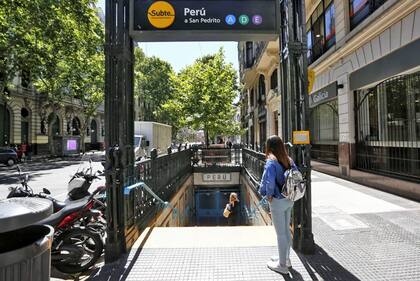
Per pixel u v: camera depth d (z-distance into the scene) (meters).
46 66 20.25
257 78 26.94
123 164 4.61
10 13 15.34
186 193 13.55
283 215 3.95
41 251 2.17
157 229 5.84
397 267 4.00
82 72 29.89
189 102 23.53
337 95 12.38
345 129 11.62
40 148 38.72
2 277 1.94
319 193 8.76
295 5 4.86
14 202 2.35
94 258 4.40
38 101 38.00
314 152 16.45
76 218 4.66
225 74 23.78
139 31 4.76
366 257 4.34
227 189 16.27
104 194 5.40
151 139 25.86
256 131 29.02
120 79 4.60
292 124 4.75
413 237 5.06
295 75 4.77
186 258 4.41
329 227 5.68
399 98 8.95
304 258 4.36
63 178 16.17
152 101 58.84
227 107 23.88
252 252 4.60
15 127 34.62
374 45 9.50
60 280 4.18
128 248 4.76
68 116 45.59
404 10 7.79
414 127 8.30
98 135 56.97
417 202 7.39
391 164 9.30
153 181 7.16
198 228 5.92
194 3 4.79
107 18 4.54
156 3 4.78
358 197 8.12
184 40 5.06
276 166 3.95
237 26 4.80
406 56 7.97
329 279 3.73
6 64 20.66
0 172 19.91
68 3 15.28
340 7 11.91
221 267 4.11
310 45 16.34
